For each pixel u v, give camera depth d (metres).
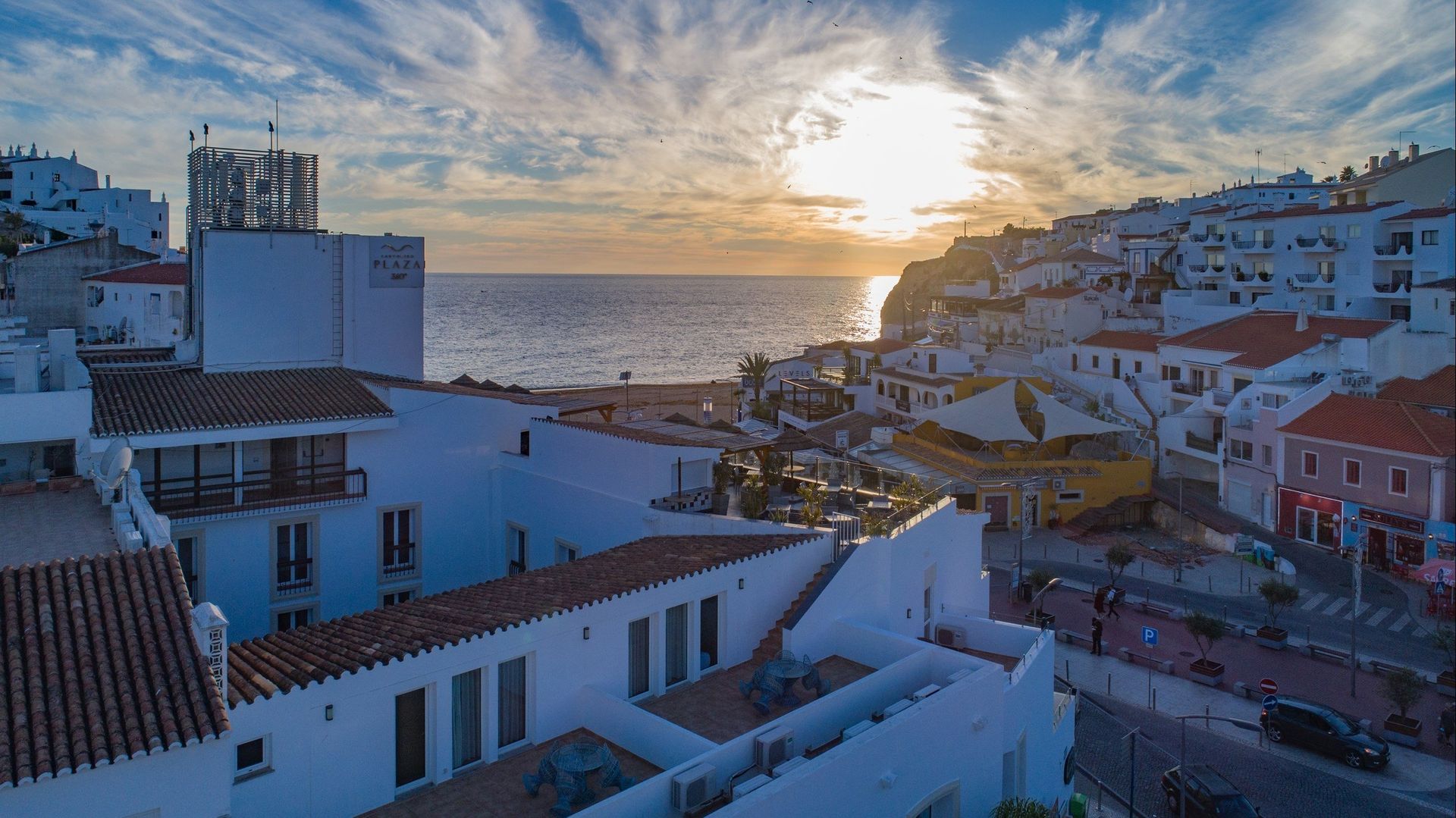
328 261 35.59
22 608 14.19
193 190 37.47
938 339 112.81
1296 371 61.56
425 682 16.08
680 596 20.28
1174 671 37.91
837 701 18.75
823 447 63.22
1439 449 48.47
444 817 15.34
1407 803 27.94
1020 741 22.22
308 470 30.34
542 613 17.81
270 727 14.48
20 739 11.90
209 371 33.09
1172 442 68.69
